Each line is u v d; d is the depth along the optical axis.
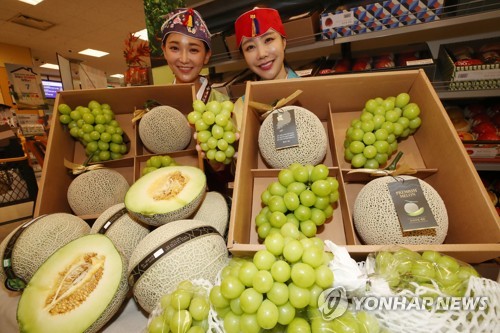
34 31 6.90
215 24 2.32
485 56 1.67
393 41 2.40
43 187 1.16
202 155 1.16
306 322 0.55
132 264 0.76
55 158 1.28
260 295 0.55
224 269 0.69
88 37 7.57
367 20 1.81
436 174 1.01
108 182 1.22
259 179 1.14
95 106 1.39
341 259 0.60
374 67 1.90
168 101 1.49
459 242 0.88
